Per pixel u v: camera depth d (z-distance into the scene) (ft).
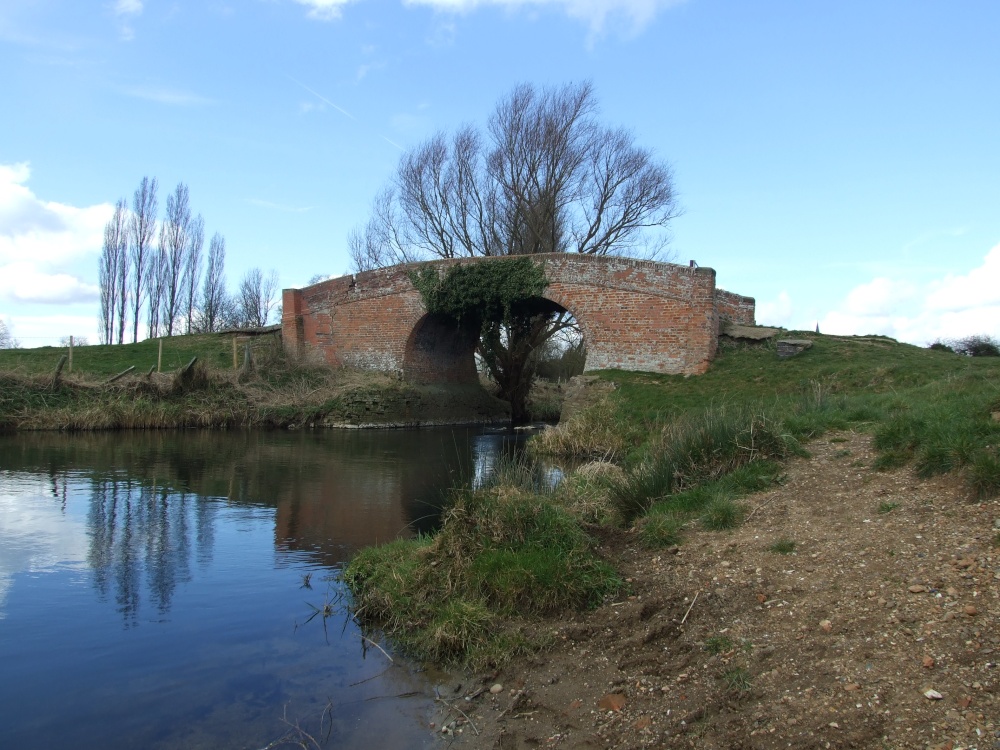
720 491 27.84
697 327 75.72
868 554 19.60
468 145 119.65
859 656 14.94
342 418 85.30
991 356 76.38
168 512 35.22
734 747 13.15
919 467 24.64
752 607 18.31
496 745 14.51
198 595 23.22
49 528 31.65
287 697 16.57
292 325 100.32
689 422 35.14
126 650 18.93
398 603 21.42
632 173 120.57
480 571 21.33
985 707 12.50
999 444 23.36
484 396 107.24
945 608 15.88
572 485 32.99
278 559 27.25
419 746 14.58
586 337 81.66
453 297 90.33
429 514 35.12
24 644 19.21
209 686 17.01
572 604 19.99
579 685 16.39
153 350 99.76
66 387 75.20
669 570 21.57
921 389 42.98
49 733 14.75
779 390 62.39
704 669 15.93
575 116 116.98
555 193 116.37
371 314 96.63
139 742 14.48
